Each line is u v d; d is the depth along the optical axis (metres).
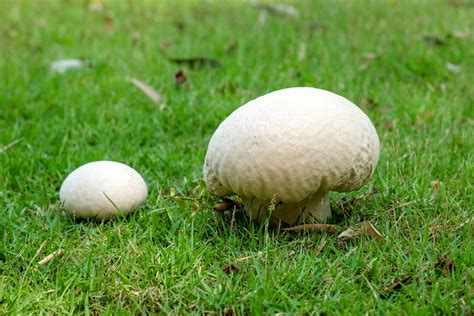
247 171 0.83
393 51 1.38
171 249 0.85
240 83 1.27
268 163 0.82
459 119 1.13
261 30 1.62
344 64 1.33
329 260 0.83
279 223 0.87
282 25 1.66
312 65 1.33
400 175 0.98
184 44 1.54
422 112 1.15
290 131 0.82
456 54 1.37
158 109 1.19
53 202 0.99
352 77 1.27
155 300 0.80
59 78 1.34
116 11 2.09
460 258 0.81
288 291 0.79
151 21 1.90
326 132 0.83
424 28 1.59
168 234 0.89
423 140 1.06
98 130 1.14
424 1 2.00
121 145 1.11
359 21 1.69
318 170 0.83
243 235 0.87
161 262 0.84
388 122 1.13
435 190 0.94
